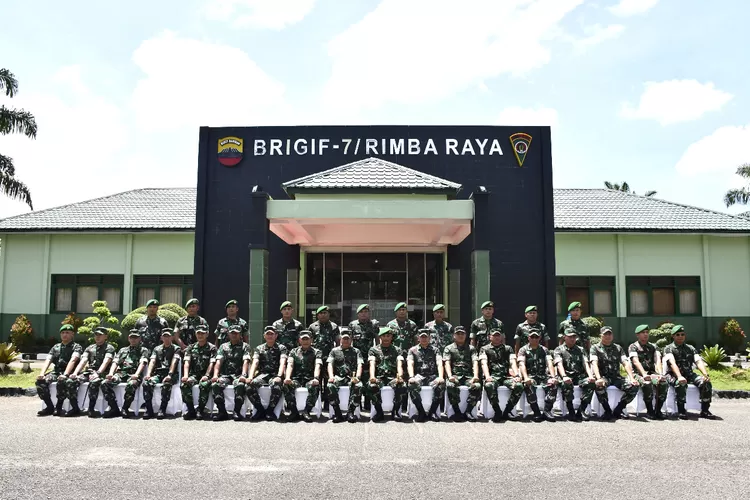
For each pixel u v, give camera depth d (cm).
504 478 601
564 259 2203
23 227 2169
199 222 1540
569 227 2155
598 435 822
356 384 930
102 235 2202
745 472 625
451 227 1370
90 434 814
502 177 1569
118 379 976
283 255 1595
